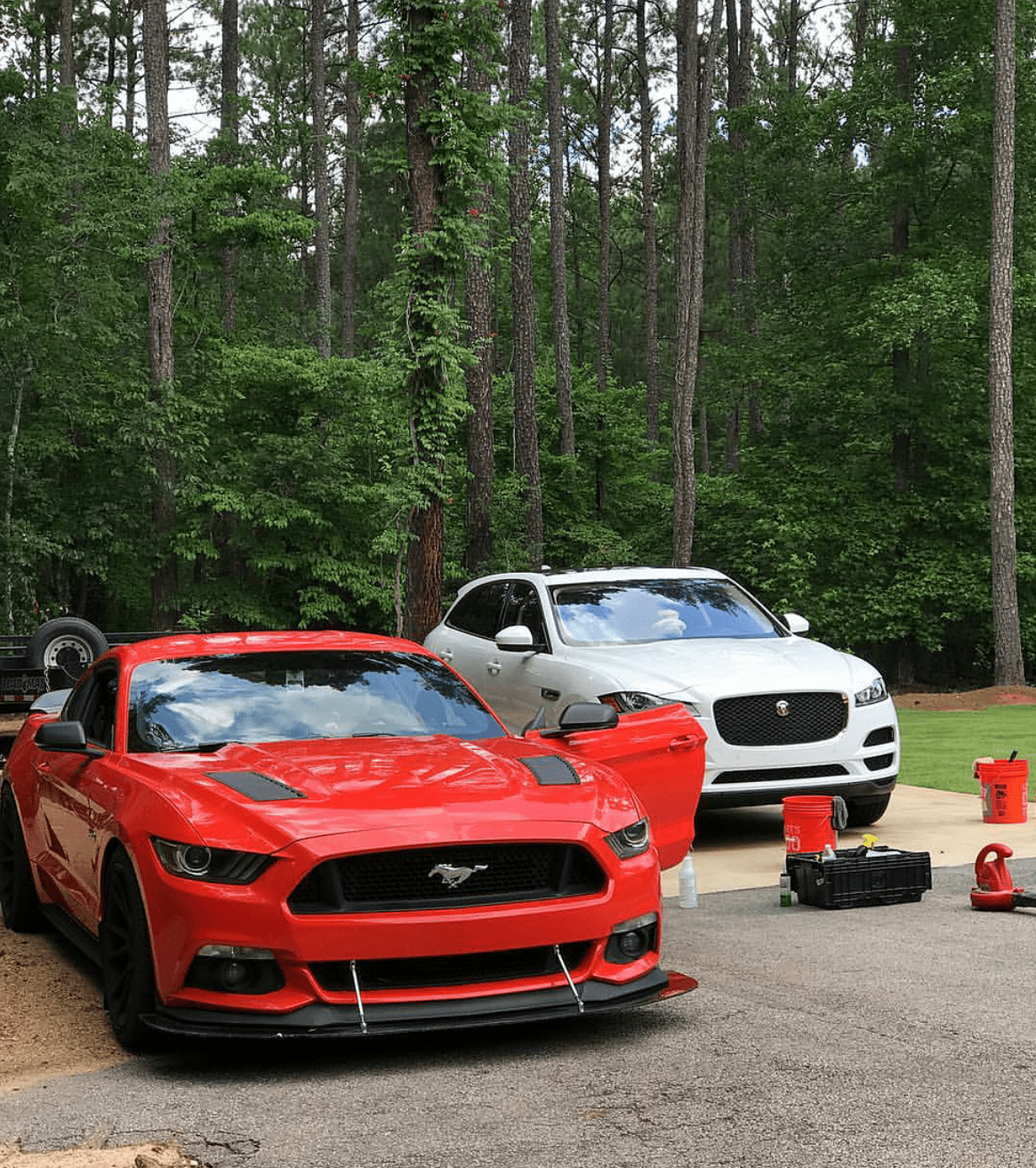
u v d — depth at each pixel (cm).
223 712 614
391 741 595
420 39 1719
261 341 3681
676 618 1138
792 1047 497
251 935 478
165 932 491
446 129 1738
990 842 968
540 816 514
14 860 774
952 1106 427
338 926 479
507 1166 386
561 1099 447
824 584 3198
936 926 709
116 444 2953
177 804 509
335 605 3045
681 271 3222
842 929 709
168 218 2955
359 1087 468
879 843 965
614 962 523
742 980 604
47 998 619
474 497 3222
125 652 673
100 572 3009
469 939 489
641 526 3922
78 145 2828
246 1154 402
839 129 3219
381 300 1803
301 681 643
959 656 3491
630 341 6938
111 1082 486
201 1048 527
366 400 3028
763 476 3375
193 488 2909
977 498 3133
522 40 3291
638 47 5609
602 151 5556
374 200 6775
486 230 1798
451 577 3250
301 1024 474
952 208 3142
